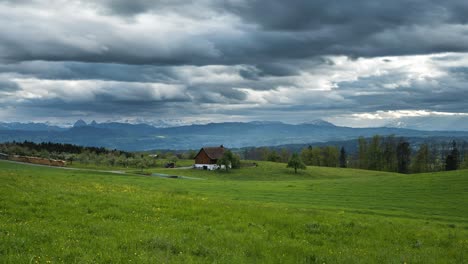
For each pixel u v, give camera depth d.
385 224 30.97
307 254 19.09
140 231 20.67
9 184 33.78
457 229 34.84
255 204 42.62
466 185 76.50
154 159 198.75
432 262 19.31
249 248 19.23
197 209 29.50
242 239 20.92
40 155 187.25
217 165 175.62
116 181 77.62
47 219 22.41
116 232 20.00
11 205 24.67
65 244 16.78
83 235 18.83
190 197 40.19
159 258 16.02
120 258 15.52
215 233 22.02
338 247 21.58
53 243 16.77
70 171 113.88
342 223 28.88
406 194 70.81
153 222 23.92
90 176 87.44
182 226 23.22
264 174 156.12
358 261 18.41
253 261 17.25
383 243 23.44
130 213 26.16
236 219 27.03
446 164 194.25
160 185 77.75
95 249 16.61
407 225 32.53
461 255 21.48
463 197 65.12
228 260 16.78
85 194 32.56
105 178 84.75
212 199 41.75
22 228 18.81
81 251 15.95
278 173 159.88
